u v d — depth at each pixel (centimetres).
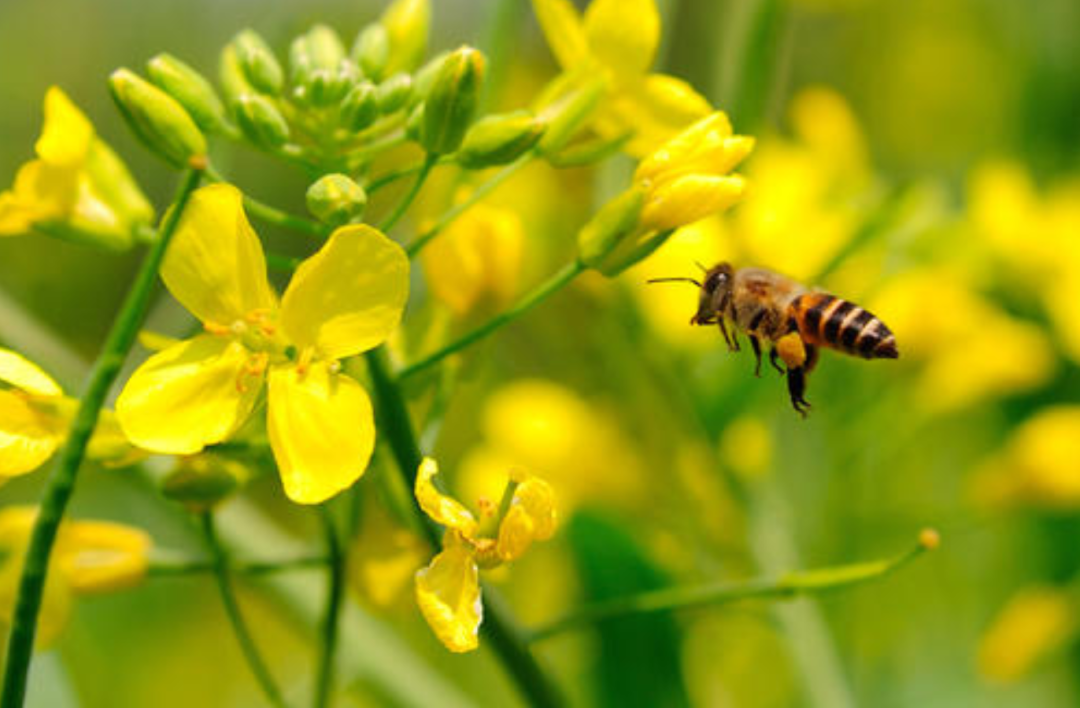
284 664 31
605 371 29
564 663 29
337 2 32
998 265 29
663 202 23
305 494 22
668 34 27
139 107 23
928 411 29
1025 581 30
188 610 31
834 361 28
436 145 23
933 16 39
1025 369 28
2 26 38
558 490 28
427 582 22
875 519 28
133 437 22
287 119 24
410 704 26
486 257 24
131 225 24
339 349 22
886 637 30
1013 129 33
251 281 23
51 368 26
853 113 39
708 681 29
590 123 24
